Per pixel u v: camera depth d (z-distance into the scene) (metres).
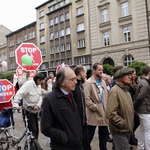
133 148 5.69
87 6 30.86
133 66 19.72
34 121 5.52
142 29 24.70
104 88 5.12
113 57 27.64
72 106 2.97
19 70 9.44
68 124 2.84
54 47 37.56
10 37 53.97
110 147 5.87
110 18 27.88
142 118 4.86
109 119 3.59
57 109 2.83
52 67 38.03
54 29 37.50
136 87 5.14
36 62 8.58
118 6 26.91
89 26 30.56
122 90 3.68
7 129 5.57
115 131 3.62
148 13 24.52
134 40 25.45
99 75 5.07
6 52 57.50
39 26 41.66
